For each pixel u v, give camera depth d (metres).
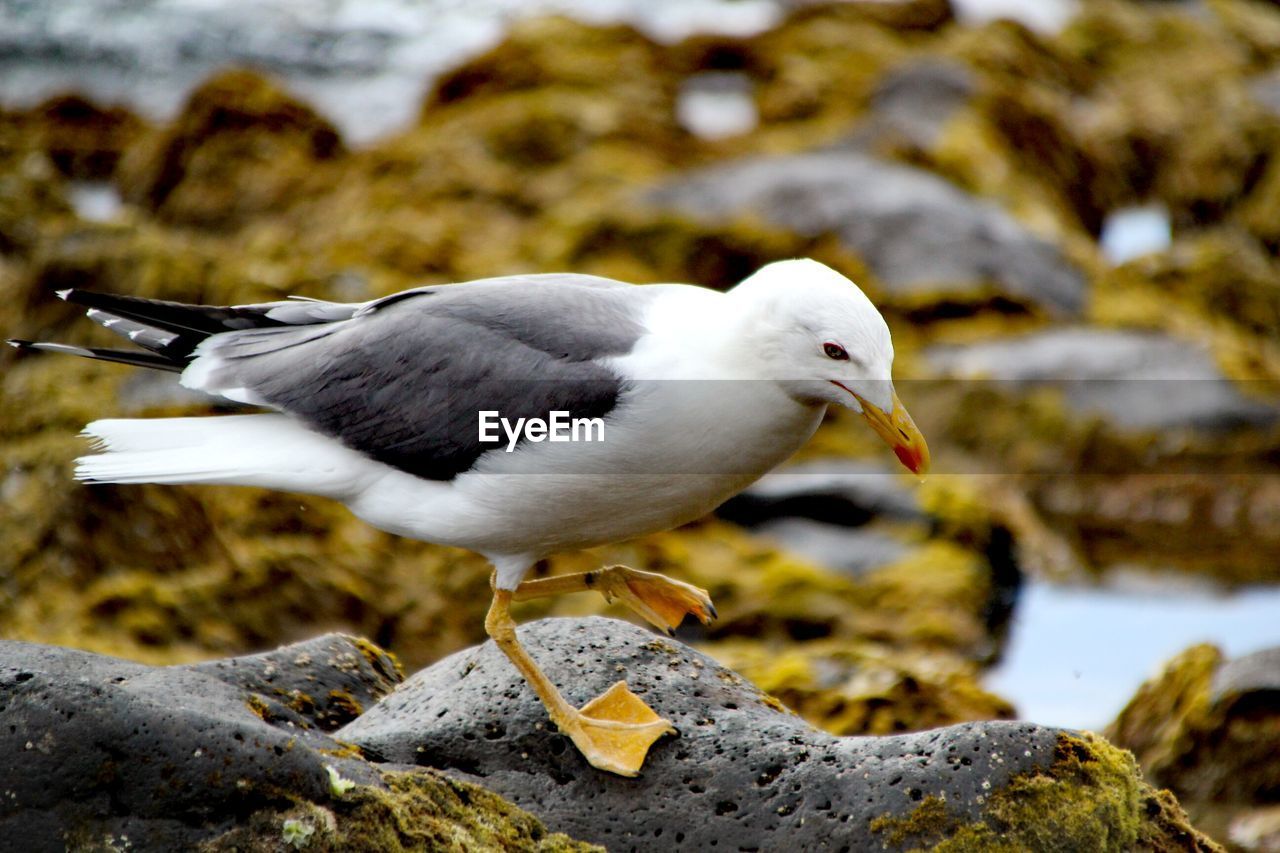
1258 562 15.38
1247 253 21.28
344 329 7.70
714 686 7.43
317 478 7.46
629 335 7.25
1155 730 10.52
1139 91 27.64
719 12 28.39
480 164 20.89
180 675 6.72
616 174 20.80
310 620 12.74
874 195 19.66
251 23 28.06
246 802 5.93
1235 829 9.62
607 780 6.84
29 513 12.83
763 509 14.60
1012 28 26.81
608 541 7.62
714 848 6.56
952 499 15.04
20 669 6.10
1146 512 16.25
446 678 7.59
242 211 21.50
